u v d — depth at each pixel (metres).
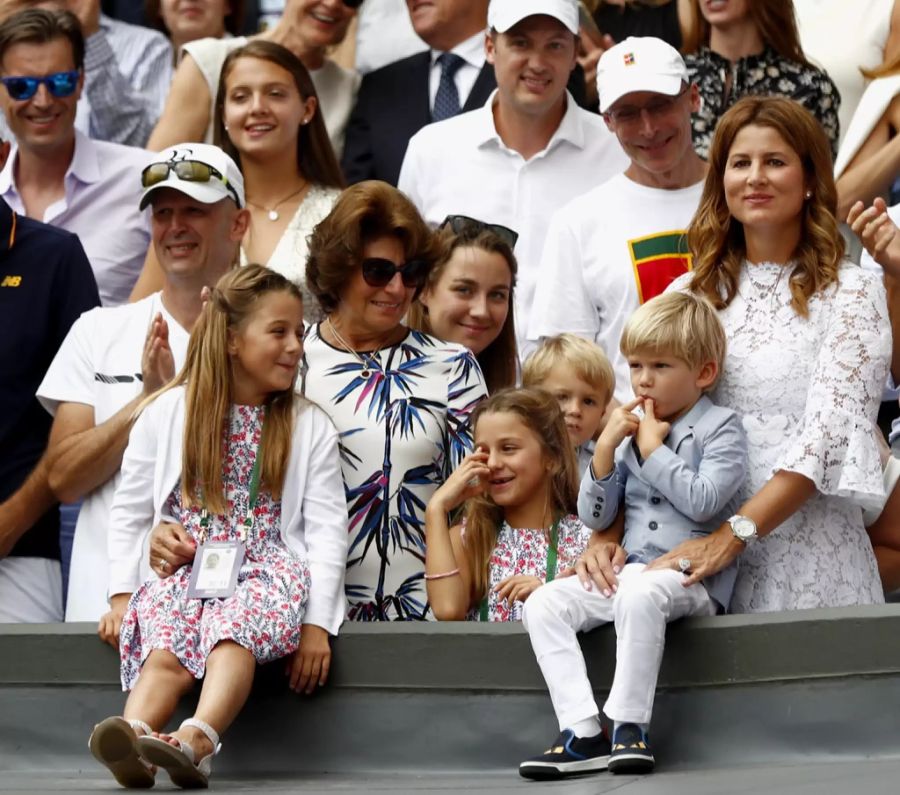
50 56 27.53
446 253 22.59
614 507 18.84
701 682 18.02
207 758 18.23
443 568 19.81
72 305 24.80
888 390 23.39
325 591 19.70
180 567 19.84
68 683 20.70
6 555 23.67
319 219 25.98
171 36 33.00
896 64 26.62
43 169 28.08
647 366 18.81
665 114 23.88
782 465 18.31
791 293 19.14
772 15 26.59
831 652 17.48
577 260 24.31
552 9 25.80
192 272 23.14
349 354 20.97
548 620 18.09
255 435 20.02
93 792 17.94
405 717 19.36
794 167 19.09
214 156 23.31
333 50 31.77
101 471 22.64
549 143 26.47
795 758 17.50
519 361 24.89
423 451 20.58
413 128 29.06
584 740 17.59
